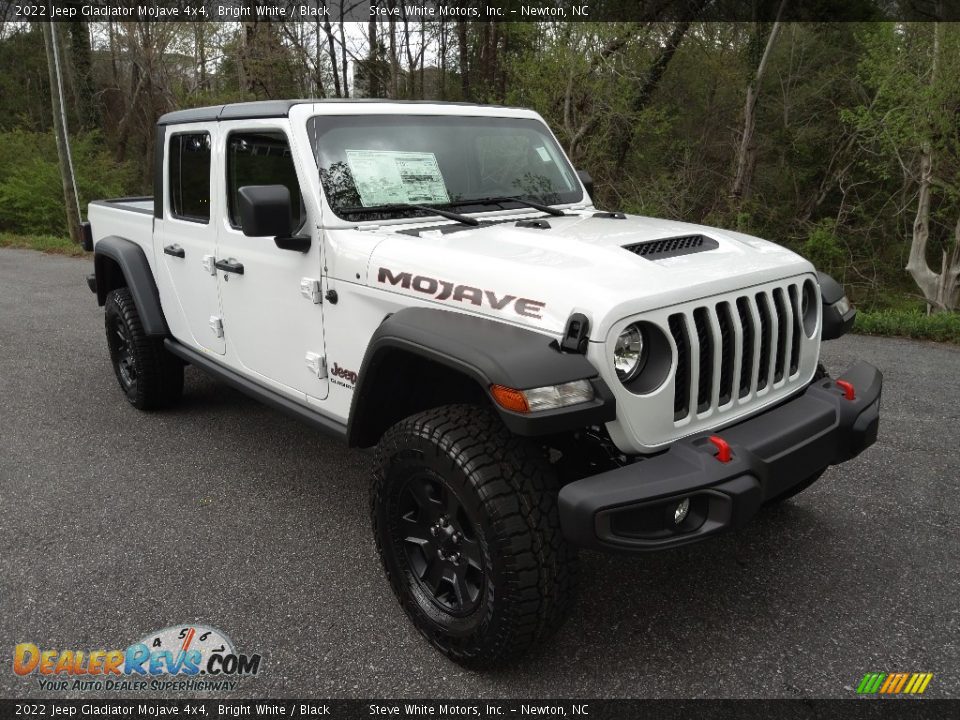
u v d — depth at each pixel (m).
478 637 2.40
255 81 19.62
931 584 2.97
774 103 19.41
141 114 25.98
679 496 2.13
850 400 2.72
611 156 15.27
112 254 4.69
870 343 6.71
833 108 18.95
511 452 2.30
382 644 2.68
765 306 2.65
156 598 2.95
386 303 2.81
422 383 2.86
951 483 3.81
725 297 2.48
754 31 17.23
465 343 2.32
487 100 16.62
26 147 22.48
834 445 2.64
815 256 17.02
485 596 2.34
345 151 3.20
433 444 2.37
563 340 2.24
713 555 3.21
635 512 2.16
